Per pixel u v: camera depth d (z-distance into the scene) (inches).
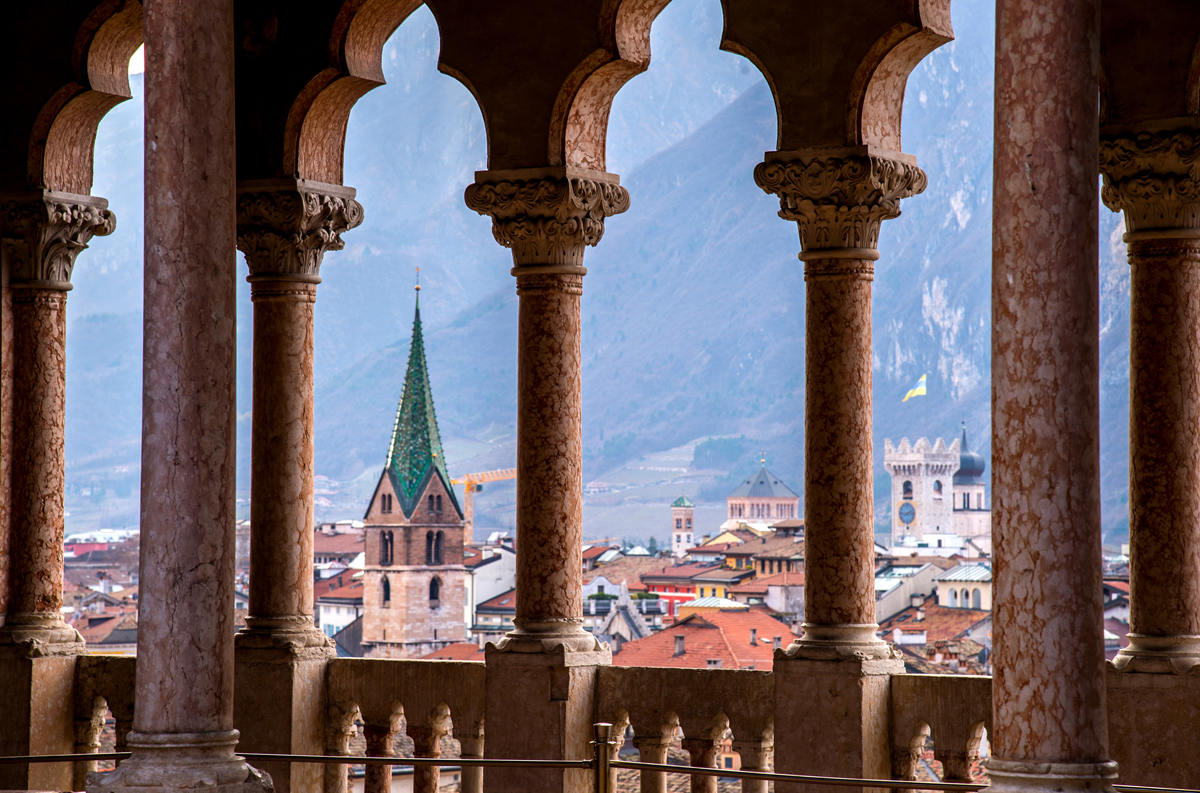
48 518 707.4
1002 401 371.9
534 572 617.6
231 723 432.5
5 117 711.7
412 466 6274.6
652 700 612.7
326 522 7687.0
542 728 606.2
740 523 4960.6
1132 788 421.1
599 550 5374.0
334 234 671.1
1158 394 562.6
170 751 416.8
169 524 424.2
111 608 4010.8
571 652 609.6
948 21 588.1
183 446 425.7
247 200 661.3
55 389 711.7
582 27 616.4
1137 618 565.3
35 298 709.3
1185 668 546.0
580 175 620.4
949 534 6501.0
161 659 421.7
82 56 705.6
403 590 6131.9
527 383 618.8
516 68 626.5
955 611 3201.3
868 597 580.7
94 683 700.7
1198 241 561.3
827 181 574.6
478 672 633.6
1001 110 373.7
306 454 662.5
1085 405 366.3
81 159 727.1
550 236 616.4
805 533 584.1
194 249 428.8
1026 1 368.8
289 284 659.4
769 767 596.1
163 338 427.2
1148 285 565.9
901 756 576.1
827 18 580.1
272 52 668.1
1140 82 565.3
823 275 580.4
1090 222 368.5
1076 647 362.3
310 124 668.7
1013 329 369.7
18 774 682.2
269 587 657.0
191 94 429.4
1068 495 364.2
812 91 582.6
